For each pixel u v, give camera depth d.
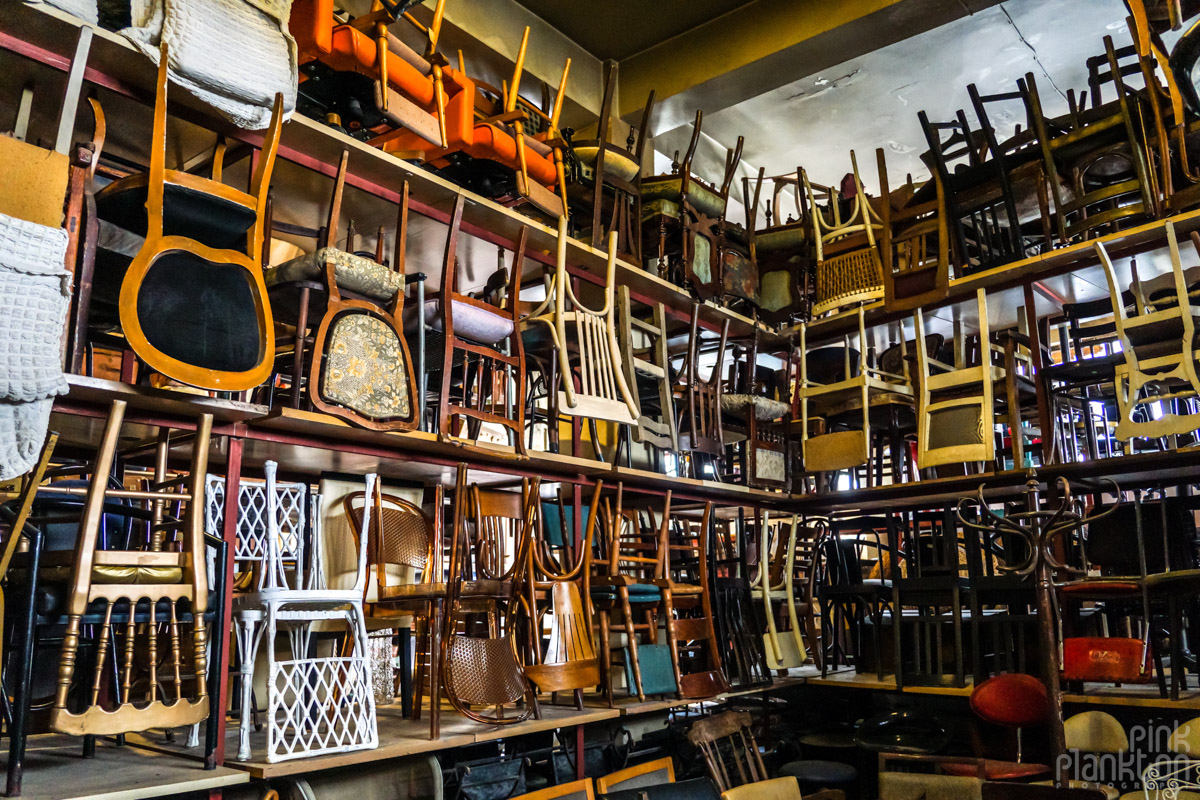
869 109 8.27
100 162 3.52
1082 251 4.84
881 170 5.74
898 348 6.38
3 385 2.25
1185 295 4.34
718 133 8.63
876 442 6.80
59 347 2.39
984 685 3.95
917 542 5.65
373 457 3.81
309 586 3.52
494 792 3.60
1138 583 4.22
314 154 3.66
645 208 5.61
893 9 6.16
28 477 2.58
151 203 2.68
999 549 5.10
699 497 5.46
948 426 5.21
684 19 7.08
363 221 4.39
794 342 6.50
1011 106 8.27
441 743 3.27
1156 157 4.75
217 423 3.12
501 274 4.55
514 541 4.48
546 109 5.63
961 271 5.37
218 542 2.81
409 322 3.95
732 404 5.75
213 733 2.73
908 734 4.97
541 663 3.90
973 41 7.24
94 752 2.99
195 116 3.22
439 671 3.39
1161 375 4.38
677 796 3.35
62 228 2.49
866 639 5.98
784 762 5.23
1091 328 5.11
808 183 6.45
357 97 3.72
